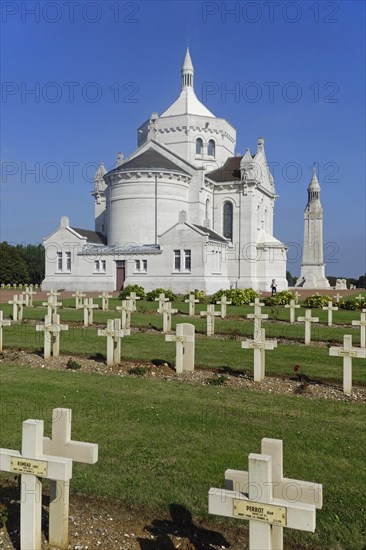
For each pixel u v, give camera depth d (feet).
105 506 22.98
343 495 23.66
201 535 21.06
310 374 49.34
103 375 48.88
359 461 27.86
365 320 69.46
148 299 157.28
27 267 365.40
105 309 117.80
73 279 214.28
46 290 217.36
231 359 55.83
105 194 269.64
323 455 28.68
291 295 149.18
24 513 19.31
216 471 26.20
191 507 22.57
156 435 31.53
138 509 22.71
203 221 231.91
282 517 16.20
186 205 226.38
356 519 21.52
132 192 216.33
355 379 47.50
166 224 216.74
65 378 47.03
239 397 41.04
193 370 51.49
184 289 193.98
